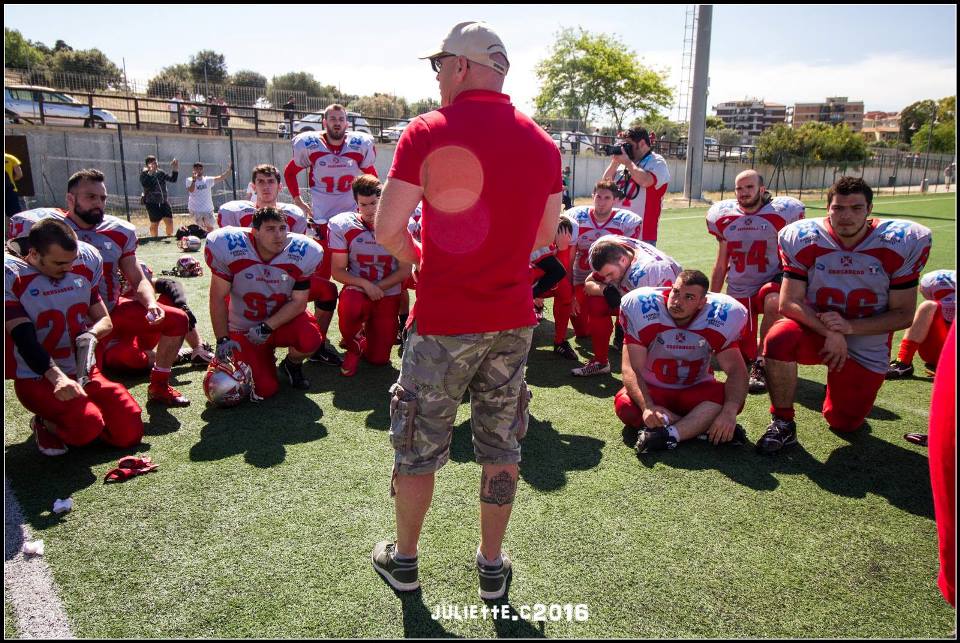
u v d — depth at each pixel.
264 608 2.13
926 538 2.64
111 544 2.46
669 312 3.51
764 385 4.42
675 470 3.20
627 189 6.14
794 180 36.59
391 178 1.79
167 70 44.28
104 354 4.16
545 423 3.77
